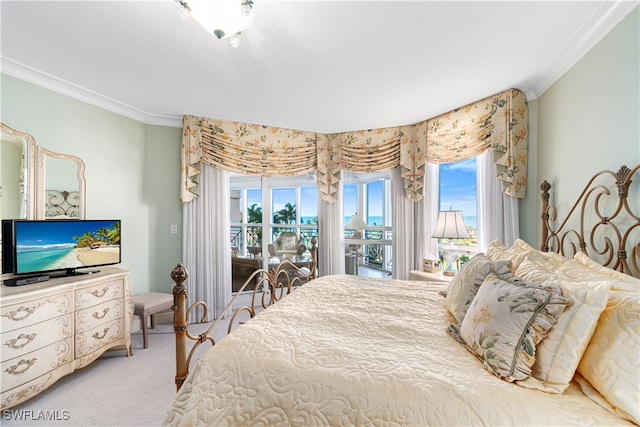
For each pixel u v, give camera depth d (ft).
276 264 12.63
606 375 2.79
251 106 9.29
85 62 6.60
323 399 2.96
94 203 8.64
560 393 2.90
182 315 4.32
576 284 3.37
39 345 5.97
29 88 7.18
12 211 6.91
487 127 8.54
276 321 4.57
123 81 7.55
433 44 5.89
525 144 8.06
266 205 12.50
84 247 7.58
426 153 10.47
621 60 4.86
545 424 2.57
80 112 8.28
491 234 8.72
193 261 10.43
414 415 2.73
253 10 4.81
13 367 5.56
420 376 3.09
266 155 11.33
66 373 6.48
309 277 8.87
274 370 3.28
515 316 3.34
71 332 6.59
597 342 3.00
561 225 6.63
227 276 11.10
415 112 9.70
